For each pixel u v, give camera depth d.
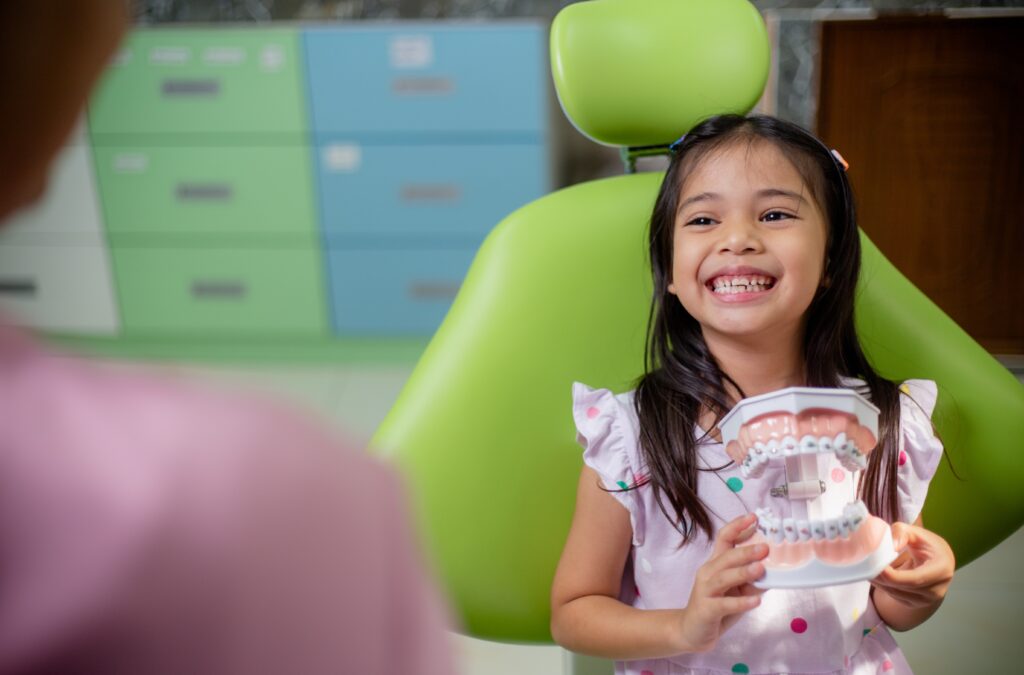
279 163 2.54
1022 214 2.14
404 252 2.60
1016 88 2.06
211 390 0.24
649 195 1.00
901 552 0.85
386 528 0.25
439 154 2.52
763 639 0.87
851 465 0.72
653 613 0.85
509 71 2.44
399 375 2.61
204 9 2.49
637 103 1.01
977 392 0.96
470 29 2.42
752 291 0.85
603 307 0.97
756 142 0.86
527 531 0.94
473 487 0.93
